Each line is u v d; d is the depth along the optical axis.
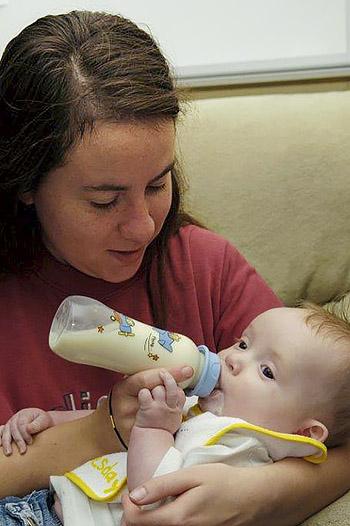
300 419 1.22
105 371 1.35
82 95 1.09
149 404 1.12
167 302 1.41
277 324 1.26
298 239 1.83
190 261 1.44
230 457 1.14
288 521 1.18
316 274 1.83
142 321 1.39
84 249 1.18
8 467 1.22
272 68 2.15
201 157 1.83
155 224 1.19
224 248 1.48
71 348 1.09
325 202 1.82
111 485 1.16
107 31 1.18
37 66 1.14
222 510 1.10
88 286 1.35
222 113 1.86
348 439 1.29
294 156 1.83
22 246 1.31
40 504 1.20
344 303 1.81
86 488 1.16
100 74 1.12
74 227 1.15
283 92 2.19
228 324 1.45
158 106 1.09
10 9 2.23
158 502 1.10
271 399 1.21
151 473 1.10
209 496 1.09
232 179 1.82
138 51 1.16
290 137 1.83
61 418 1.30
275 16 2.14
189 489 1.09
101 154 1.08
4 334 1.34
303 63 2.14
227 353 1.27
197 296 1.44
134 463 1.12
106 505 1.17
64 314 1.09
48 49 1.15
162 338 1.15
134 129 1.08
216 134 1.84
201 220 1.78
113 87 1.09
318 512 1.22
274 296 1.49
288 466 1.19
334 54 2.12
